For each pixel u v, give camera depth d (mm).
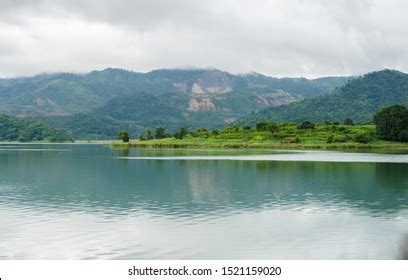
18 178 100500
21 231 50656
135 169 118500
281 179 94812
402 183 88312
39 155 197875
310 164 128875
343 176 99625
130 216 58469
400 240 46781
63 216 58531
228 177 98750
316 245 45125
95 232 50156
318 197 72562
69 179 98000
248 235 48844
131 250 43625
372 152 192875
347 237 48000
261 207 64250
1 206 65688
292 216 58281
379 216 58188
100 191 79750
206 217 57719
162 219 56656
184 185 86500
